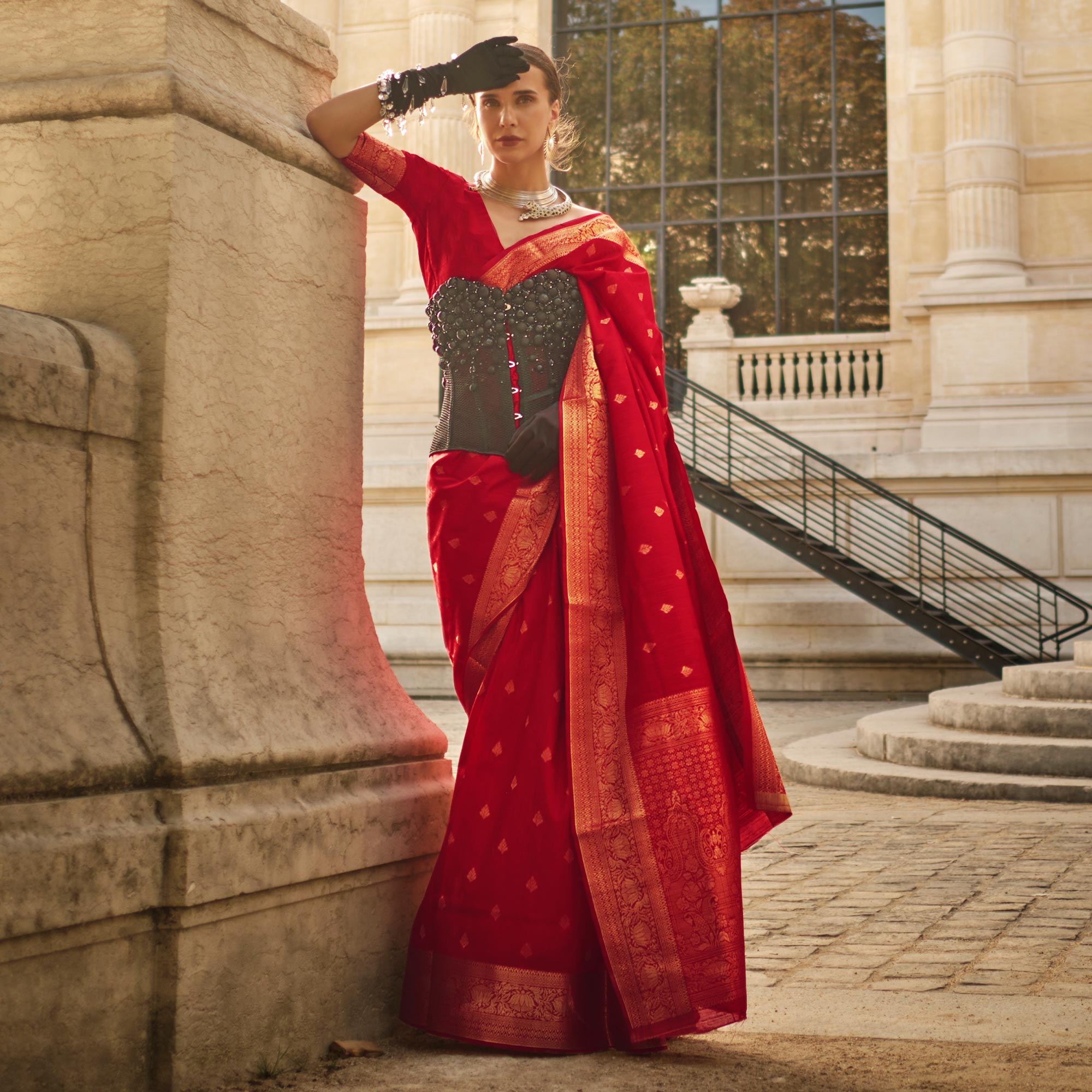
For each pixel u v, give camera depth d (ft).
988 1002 10.59
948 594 54.34
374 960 9.31
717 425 59.57
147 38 8.46
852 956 12.48
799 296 63.87
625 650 9.61
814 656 54.85
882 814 23.95
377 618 58.90
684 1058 8.94
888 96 62.08
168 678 7.92
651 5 66.44
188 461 8.31
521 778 9.40
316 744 8.82
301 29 9.96
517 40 10.20
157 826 7.43
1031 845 19.77
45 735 7.07
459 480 10.03
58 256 8.37
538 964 9.06
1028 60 59.57
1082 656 31.91
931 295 57.21
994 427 55.67
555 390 10.16
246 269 8.92
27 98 8.43
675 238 65.57
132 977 7.37
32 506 7.40
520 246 10.24
